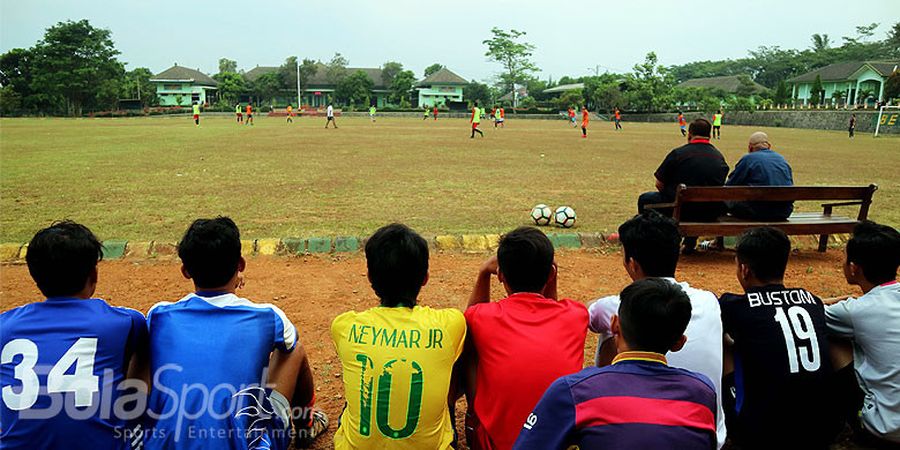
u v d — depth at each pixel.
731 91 88.25
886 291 3.29
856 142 30.75
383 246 2.78
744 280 3.34
